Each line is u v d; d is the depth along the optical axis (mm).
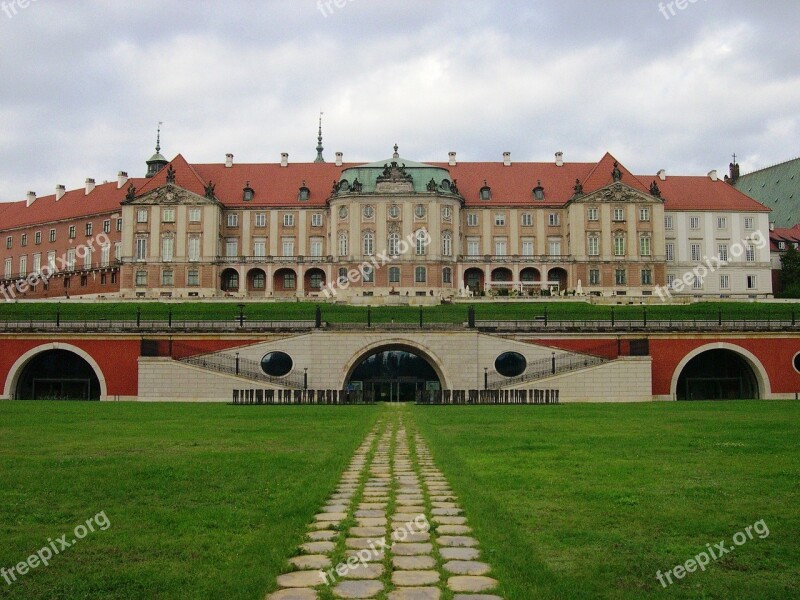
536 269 146000
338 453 32062
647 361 76125
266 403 69438
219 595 14539
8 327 80938
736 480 25234
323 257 145125
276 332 80812
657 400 79500
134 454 31641
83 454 31625
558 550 17406
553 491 23422
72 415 53188
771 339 81188
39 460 29703
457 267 144625
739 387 83875
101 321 87312
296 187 154250
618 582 15469
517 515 20422
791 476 25906
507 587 14781
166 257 144125
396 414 55344
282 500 22375
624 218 145250
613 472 26750
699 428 42312
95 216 155125
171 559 16859
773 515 20391
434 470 28656
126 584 15266
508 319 95250
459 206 146875
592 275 144750
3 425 44969
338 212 144750
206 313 104250
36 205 172500
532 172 157125
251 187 153375
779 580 15742
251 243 150000
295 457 30703
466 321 94375
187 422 47281
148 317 103812
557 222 150500
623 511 20859
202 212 144625
